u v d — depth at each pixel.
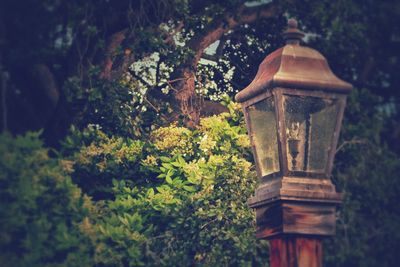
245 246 6.06
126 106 6.66
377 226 6.60
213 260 6.12
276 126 4.45
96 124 6.69
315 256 4.39
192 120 7.13
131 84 6.78
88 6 6.20
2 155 5.27
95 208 5.85
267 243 6.18
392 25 6.89
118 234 5.75
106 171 6.37
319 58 4.65
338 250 6.34
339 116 4.55
